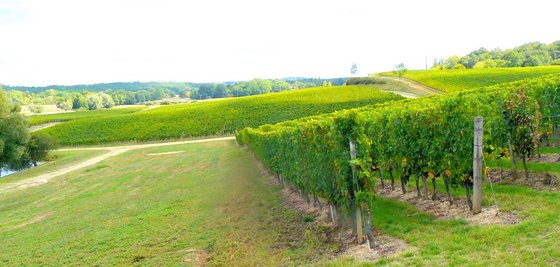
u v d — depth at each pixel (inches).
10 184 1425.9
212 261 411.2
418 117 452.8
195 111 3248.0
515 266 248.8
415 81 3676.2
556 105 577.0
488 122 438.3
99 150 2358.5
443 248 306.3
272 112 2925.7
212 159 1385.3
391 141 518.0
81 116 4333.2
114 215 701.9
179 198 764.0
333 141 395.5
